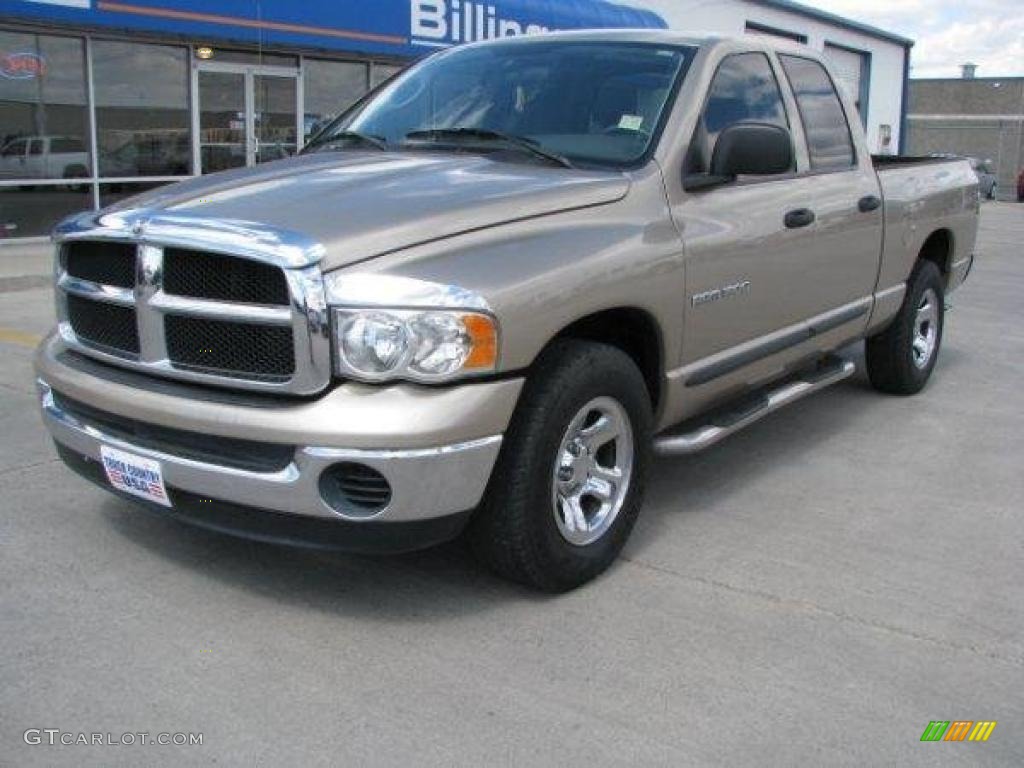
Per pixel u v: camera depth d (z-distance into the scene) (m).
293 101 15.43
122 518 4.45
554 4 18.16
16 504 4.58
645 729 3.04
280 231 3.33
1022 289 12.87
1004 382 7.51
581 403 3.73
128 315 3.69
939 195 6.69
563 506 3.84
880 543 4.46
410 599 3.80
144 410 3.52
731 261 4.50
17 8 11.42
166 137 14.02
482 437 3.36
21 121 12.59
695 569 4.14
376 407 3.23
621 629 3.63
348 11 14.55
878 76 34.09
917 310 6.73
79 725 2.99
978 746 3.01
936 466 5.52
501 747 2.94
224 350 3.44
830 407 6.68
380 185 3.87
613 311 3.95
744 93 4.91
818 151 5.46
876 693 3.27
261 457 3.37
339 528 3.31
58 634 3.49
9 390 6.44
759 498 4.98
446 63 5.24
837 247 5.42
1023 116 48.09
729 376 4.69
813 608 3.83
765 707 3.17
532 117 4.62
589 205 3.95
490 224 3.61
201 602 3.74
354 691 3.20
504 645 3.50
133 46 13.47
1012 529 4.66
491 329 3.34
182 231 3.44
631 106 4.52
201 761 2.84
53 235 4.01
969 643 3.60
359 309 3.23
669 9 23.20
